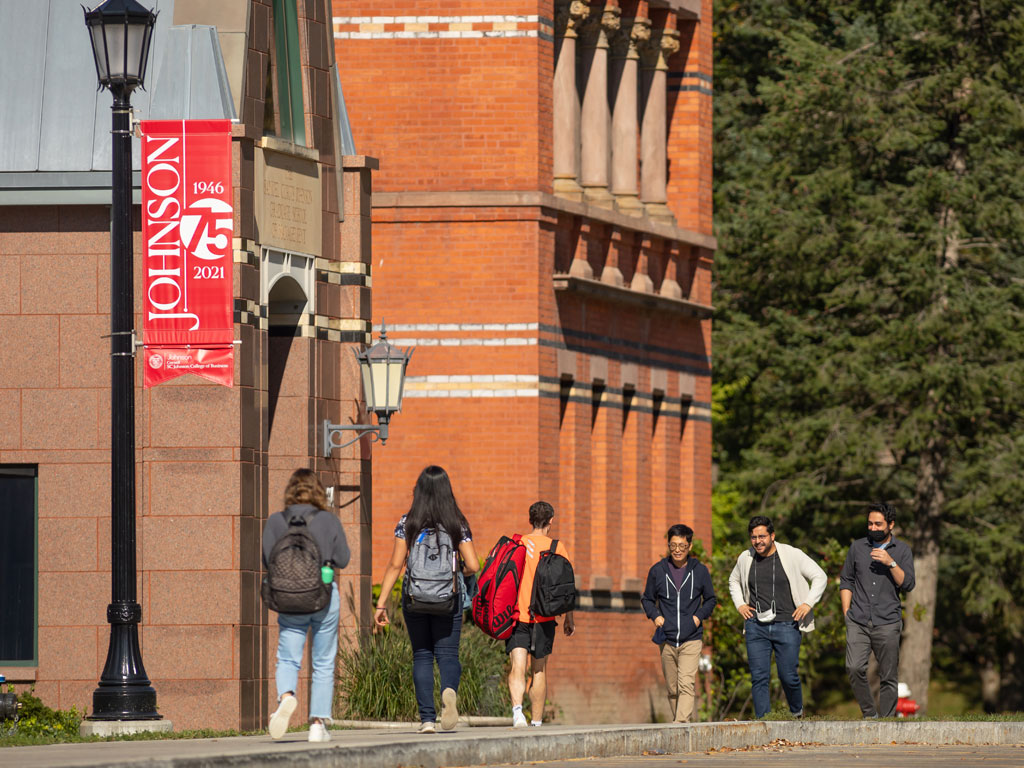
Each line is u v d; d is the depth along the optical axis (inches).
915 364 5959.6
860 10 6343.5
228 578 3004.4
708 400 5103.3
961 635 7598.4
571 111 4517.7
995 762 2322.8
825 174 6077.8
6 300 3093.0
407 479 4345.5
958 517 6225.4
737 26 6584.6
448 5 4382.4
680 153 5027.1
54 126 3102.9
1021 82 6112.2
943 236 5930.1
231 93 3102.9
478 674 3528.5
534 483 4306.1
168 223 3043.8
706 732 2507.4
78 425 3073.3
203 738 2409.0
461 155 4375.0
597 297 4539.9
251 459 3056.1
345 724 3090.6
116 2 2603.3
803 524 6304.1
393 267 4372.5
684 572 2967.5
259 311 3112.7
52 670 3053.6
